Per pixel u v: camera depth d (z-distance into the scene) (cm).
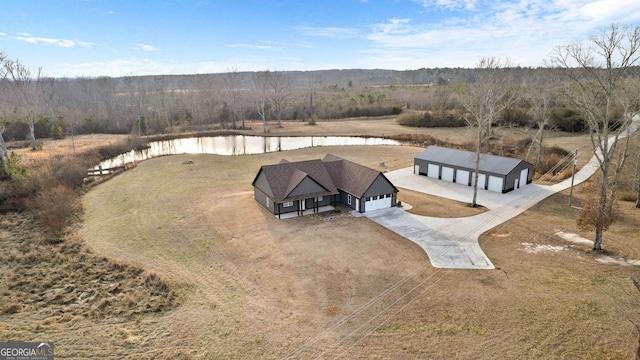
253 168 5122
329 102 11269
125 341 1697
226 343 1683
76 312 1956
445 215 3259
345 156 5781
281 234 2864
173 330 1783
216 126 9169
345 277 2231
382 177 3366
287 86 10981
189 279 2264
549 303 1927
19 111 7169
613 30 3225
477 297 1997
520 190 4009
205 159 5706
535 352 1590
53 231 2997
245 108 10406
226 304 1995
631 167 3997
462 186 4181
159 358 1589
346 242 2714
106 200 3828
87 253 2641
